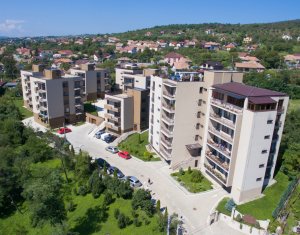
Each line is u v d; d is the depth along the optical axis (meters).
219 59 182.38
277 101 46.41
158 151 69.06
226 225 45.47
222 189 55.00
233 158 49.50
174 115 59.81
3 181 53.12
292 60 179.12
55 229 41.56
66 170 65.25
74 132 87.38
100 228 46.81
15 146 76.44
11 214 53.69
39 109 91.94
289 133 71.31
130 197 52.84
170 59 180.12
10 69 170.50
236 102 49.41
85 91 115.69
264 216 45.97
